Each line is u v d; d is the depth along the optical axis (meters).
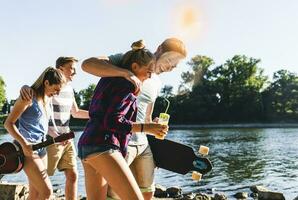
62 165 5.77
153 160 4.89
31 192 5.22
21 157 4.88
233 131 68.56
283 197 11.43
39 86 5.06
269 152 29.83
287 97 97.12
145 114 4.79
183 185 14.82
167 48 4.53
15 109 4.82
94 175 3.96
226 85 98.31
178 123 98.94
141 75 3.84
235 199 11.84
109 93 3.65
